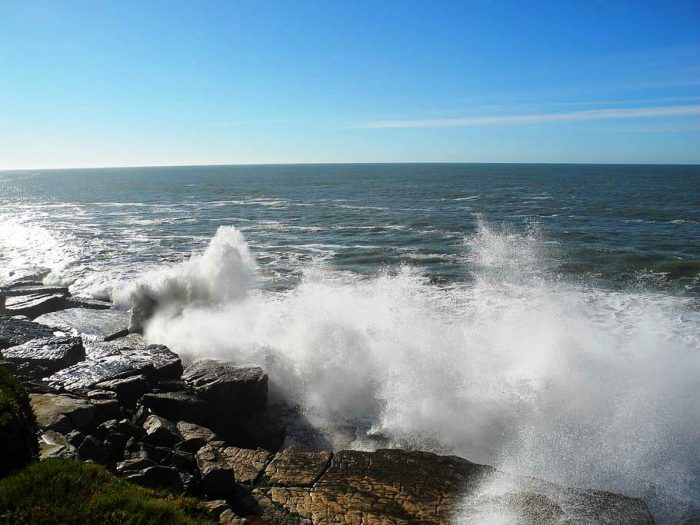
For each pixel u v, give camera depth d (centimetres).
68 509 504
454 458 802
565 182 11025
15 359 1029
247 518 640
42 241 3272
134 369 1011
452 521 645
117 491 554
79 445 714
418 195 7288
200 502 611
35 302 1628
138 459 696
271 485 718
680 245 3012
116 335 1370
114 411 850
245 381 973
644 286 2056
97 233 3625
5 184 12738
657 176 14338
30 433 624
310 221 4291
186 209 5419
